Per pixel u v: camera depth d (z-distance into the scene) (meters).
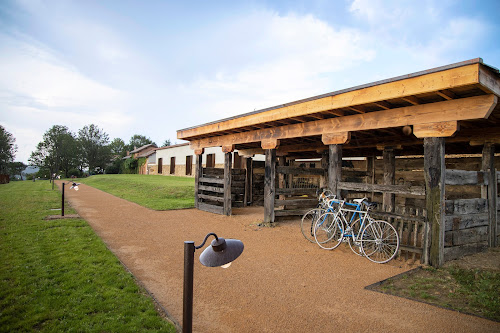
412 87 4.41
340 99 5.43
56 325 2.85
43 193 16.36
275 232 7.26
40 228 6.94
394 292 3.81
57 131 56.22
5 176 33.09
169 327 2.87
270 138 7.94
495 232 6.02
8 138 55.53
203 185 10.83
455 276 4.28
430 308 3.37
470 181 5.50
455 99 4.52
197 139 11.13
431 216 4.74
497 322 3.05
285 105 6.50
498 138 5.98
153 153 35.97
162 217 9.09
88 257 4.90
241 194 11.78
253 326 2.98
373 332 2.87
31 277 3.98
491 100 4.16
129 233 6.98
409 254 5.39
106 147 58.50
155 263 4.92
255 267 4.78
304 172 8.73
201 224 8.16
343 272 4.57
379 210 5.51
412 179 9.33
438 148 4.71
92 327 2.84
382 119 5.46
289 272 4.56
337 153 6.30
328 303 3.51
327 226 6.30
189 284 2.16
